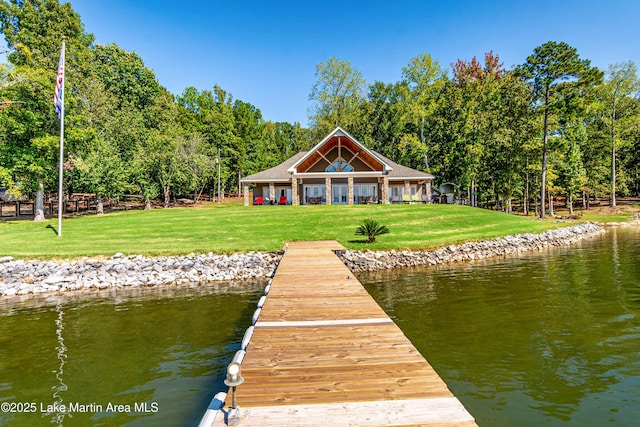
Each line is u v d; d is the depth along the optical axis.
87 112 37.03
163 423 5.30
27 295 13.96
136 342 8.55
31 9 40.62
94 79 40.09
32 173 27.66
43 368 7.20
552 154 41.81
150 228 24.05
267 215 28.03
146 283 15.52
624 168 53.12
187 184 46.56
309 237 21.97
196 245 19.42
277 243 19.75
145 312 11.16
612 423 5.14
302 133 76.56
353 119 55.84
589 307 10.70
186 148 47.25
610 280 14.28
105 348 8.20
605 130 49.53
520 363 7.07
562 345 7.91
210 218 27.19
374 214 28.14
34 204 34.47
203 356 7.68
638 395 5.86
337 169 36.00
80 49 44.94
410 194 38.34
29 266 16.05
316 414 3.73
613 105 47.75
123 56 52.47
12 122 26.08
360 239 21.45
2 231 23.55
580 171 44.78
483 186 47.56
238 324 9.79
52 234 22.44
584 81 36.00
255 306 11.58
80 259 16.86
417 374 4.64
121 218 27.94
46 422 5.36
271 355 5.26
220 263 17.11
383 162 34.03
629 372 6.64
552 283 13.94
